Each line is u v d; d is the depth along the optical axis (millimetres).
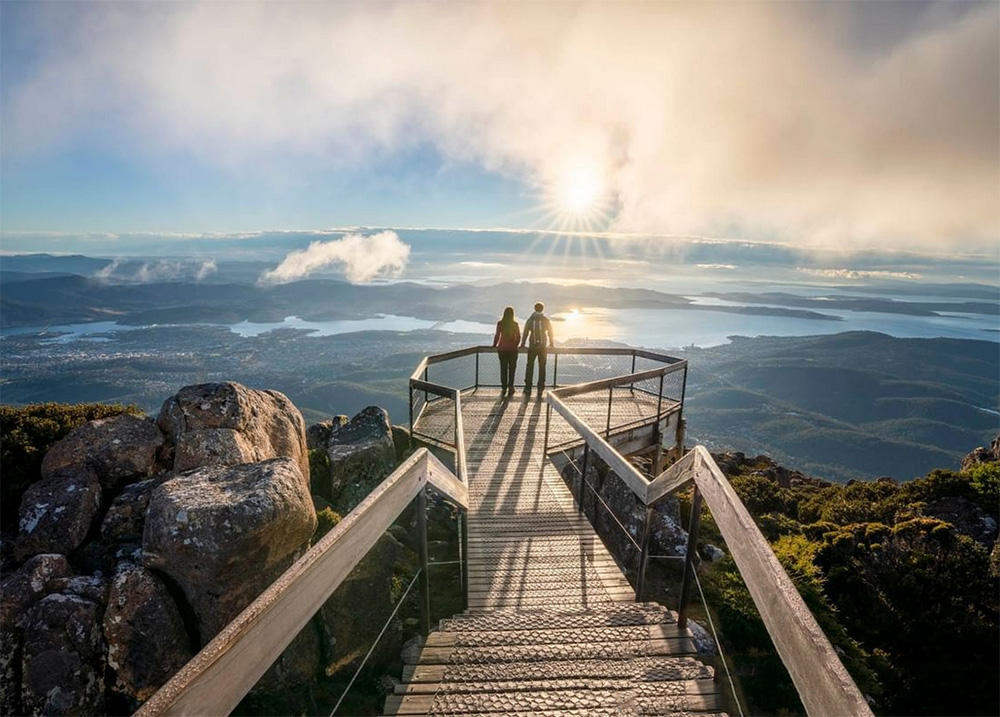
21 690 3115
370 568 4156
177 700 1111
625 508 7922
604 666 2941
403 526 6359
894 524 7996
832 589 6645
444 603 4566
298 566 1666
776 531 8781
